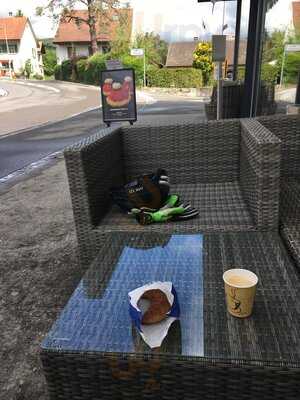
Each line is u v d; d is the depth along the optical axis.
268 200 1.62
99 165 1.98
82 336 1.03
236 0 8.43
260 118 2.37
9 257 2.65
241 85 6.64
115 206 2.13
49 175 4.95
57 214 3.47
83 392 1.02
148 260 1.43
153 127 2.42
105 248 1.55
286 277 1.27
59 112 14.22
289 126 2.33
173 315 1.05
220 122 2.34
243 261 1.39
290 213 1.79
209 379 0.94
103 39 36.34
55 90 29.20
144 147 2.47
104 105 6.32
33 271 2.43
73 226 3.16
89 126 9.73
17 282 2.30
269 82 5.63
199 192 2.26
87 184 1.79
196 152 2.42
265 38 5.57
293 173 2.40
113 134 2.25
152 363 0.95
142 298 1.08
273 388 0.93
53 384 1.03
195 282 1.26
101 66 31.09
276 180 1.59
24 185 4.53
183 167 2.46
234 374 0.93
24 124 10.95
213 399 0.97
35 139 8.11
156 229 1.76
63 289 2.19
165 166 2.48
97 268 1.39
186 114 12.01
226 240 1.57
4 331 1.85
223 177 2.44
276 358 0.93
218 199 2.11
